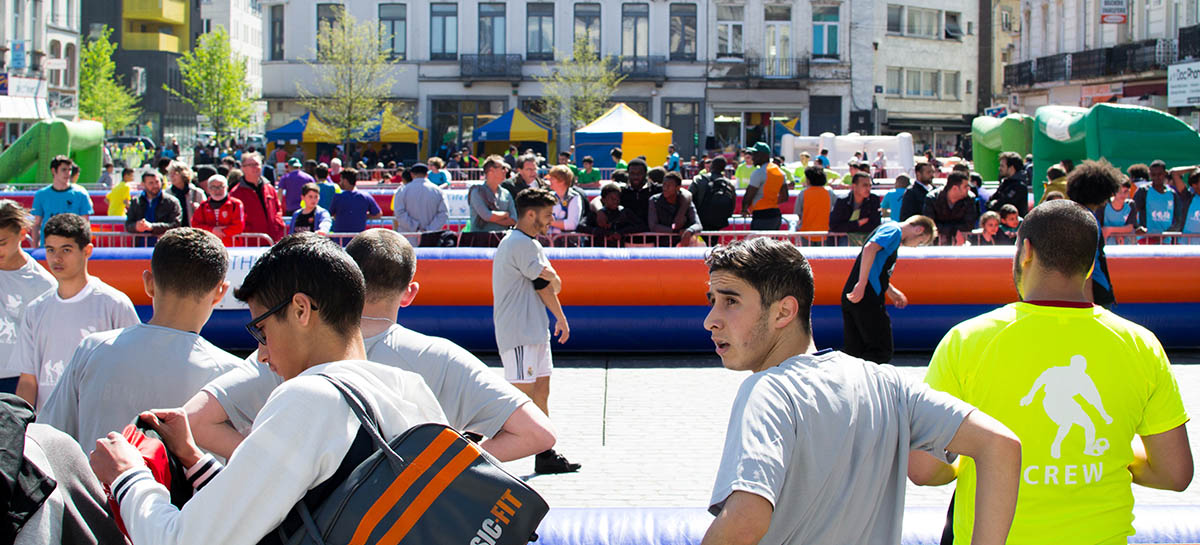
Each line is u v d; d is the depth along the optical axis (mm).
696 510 3352
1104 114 17422
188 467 2510
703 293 9570
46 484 2232
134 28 75438
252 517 2070
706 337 9695
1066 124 18156
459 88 48469
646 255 9633
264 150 45844
